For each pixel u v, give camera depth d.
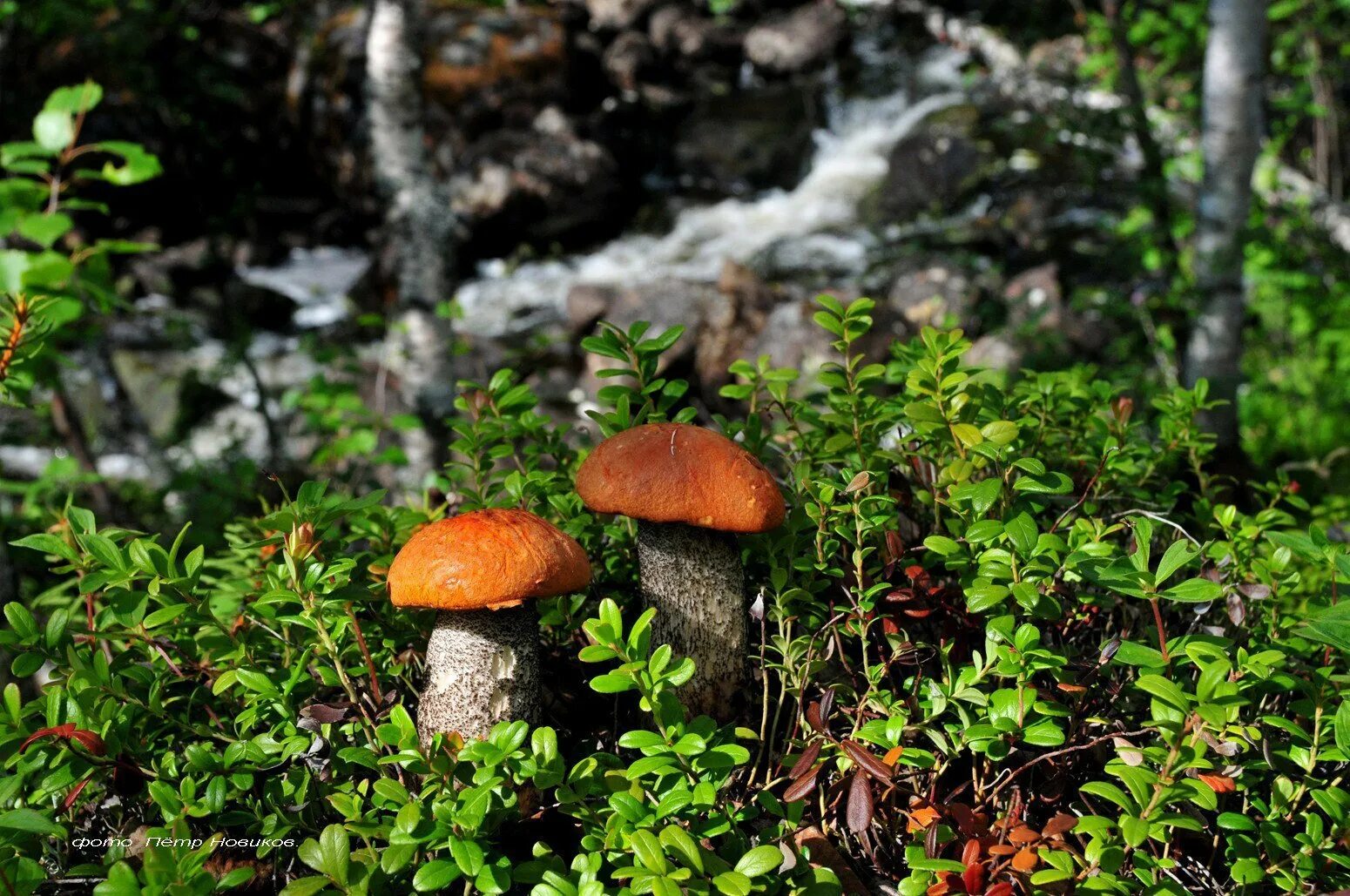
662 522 0.80
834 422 0.90
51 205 1.25
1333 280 3.04
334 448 1.68
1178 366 2.46
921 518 0.91
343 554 0.83
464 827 0.73
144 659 0.87
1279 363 2.95
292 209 4.61
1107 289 2.71
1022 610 0.82
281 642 0.85
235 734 0.82
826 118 4.72
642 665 0.75
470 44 4.35
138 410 3.23
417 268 1.90
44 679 1.33
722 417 0.92
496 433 0.94
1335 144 3.63
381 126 1.87
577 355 3.04
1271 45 3.55
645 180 4.62
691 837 0.73
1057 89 3.57
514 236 4.21
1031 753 0.82
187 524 0.81
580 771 0.75
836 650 0.86
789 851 0.74
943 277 3.06
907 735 0.80
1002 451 0.83
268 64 4.46
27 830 0.72
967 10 5.02
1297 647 0.82
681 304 2.79
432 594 0.75
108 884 0.71
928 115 4.09
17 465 2.66
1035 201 3.39
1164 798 0.73
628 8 5.04
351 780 0.80
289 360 3.57
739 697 0.82
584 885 0.72
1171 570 0.76
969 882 0.73
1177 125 3.04
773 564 0.84
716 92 4.93
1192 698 0.73
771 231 4.15
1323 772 0.81
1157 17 3.08
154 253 4.05
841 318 0.89
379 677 0.85
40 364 1.32
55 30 2.30
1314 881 0.75
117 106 3.61
